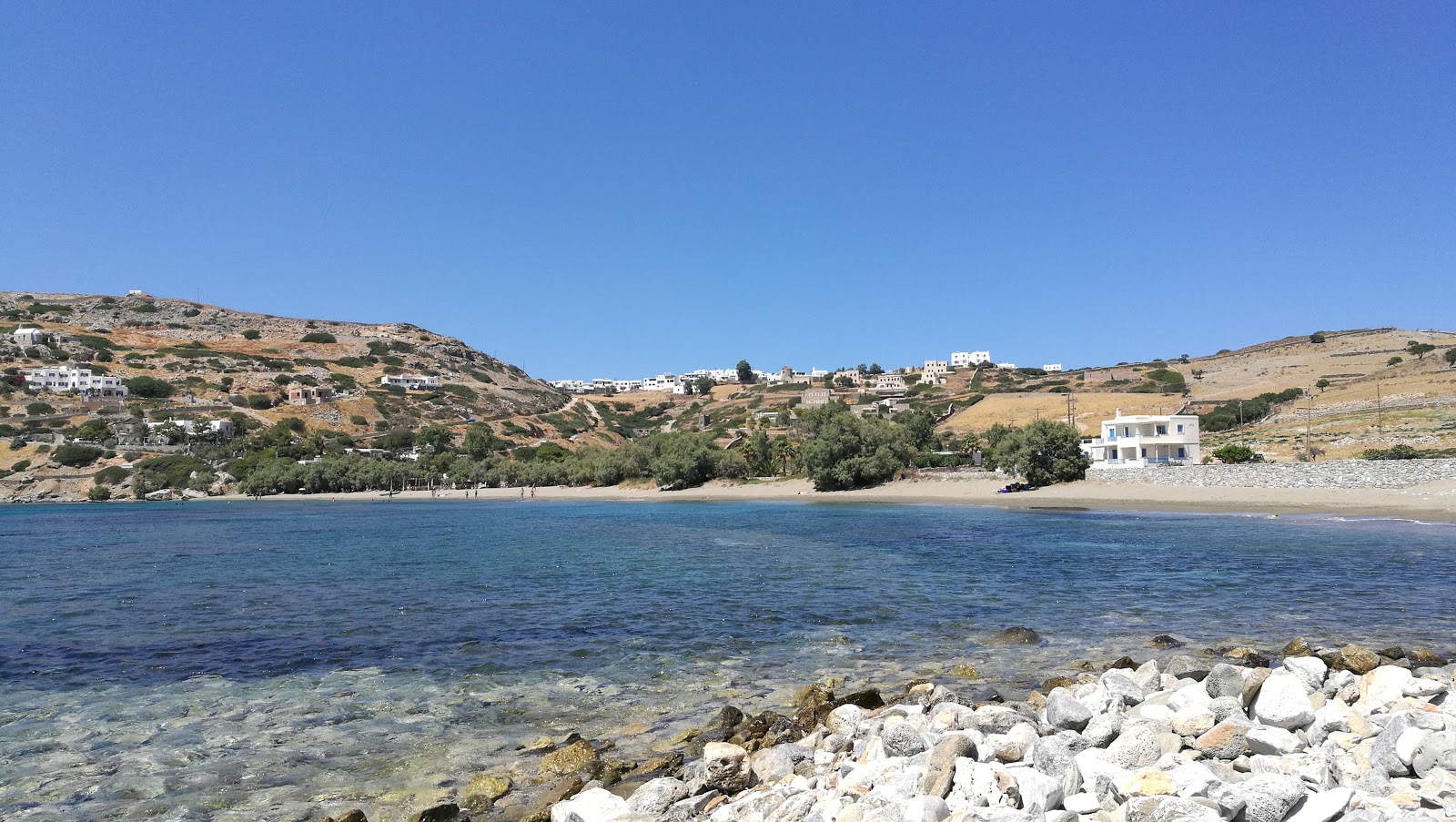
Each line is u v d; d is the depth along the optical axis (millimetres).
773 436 176875
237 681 17812
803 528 58500
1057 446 88438
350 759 12727
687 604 26656
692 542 49281
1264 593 26531
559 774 11820
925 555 39375
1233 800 7422
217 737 13883
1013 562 36188
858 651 19562
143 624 24562
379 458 183750
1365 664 14938
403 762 12562
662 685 16891
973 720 11469
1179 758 9250
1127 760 9531
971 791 8664
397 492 164750
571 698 16047
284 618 25250
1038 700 13773
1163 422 98062
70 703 16219
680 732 13781
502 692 16578
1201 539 44281
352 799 11117
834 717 12719
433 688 16953
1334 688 12391
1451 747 8398
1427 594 25438
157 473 160125
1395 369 157000
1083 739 10438
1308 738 10133
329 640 21875
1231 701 10883
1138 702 12625
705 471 131750
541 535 57719
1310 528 48875
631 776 11531
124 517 100188
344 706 15680
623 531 60031
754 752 12164
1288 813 7398
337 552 47500
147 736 13961
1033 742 10469
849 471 106500
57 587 33344
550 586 31125
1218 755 9719
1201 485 77000
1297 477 71250
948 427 169375
